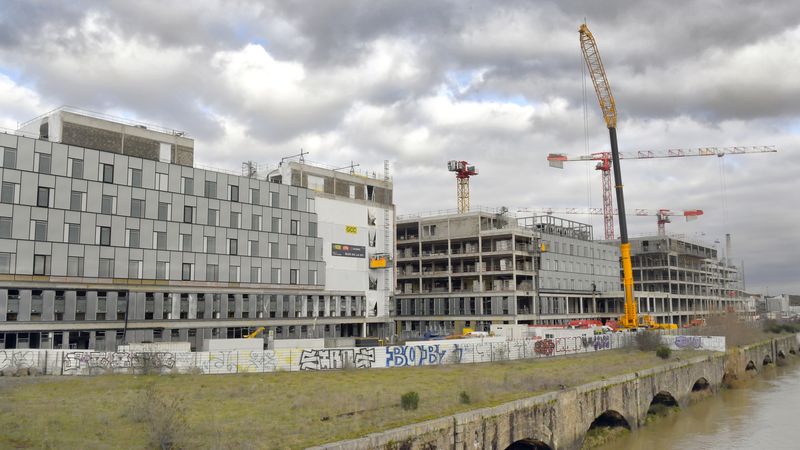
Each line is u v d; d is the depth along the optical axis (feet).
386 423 97.30
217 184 281.54
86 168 240.53
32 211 224.53
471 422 103.04
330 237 333.83
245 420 102.37
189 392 132.36
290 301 304.71
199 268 268.82
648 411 174.09
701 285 602.03
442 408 109.09
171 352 168.55
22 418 99.09
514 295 373.61
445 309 402.52
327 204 334.44
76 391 130.72
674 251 541.34
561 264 416.87
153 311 251.80
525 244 392.88
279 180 331.77
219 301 274.57
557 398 125.49
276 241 301.22
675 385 184.96
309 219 318.65
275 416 106.22
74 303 230.27
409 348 193.98
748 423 169.37
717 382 222.28
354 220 349.41
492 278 390.42
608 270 472.03
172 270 259.39
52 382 143.74
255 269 290.35
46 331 222.89
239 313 281.54
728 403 200.85
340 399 120.88
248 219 291.17
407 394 111.55
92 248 236.84
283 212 306.76
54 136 244.63
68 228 232.73
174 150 276.41
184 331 260.42
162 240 258.16
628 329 314.55
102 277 238.27
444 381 154.10
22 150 225.76
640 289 541.75
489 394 124.98
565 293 414.41
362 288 348.18
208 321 268.62
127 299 243.19
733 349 248.52
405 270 430.20
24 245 221.25
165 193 262.06
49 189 230.27
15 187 222.48
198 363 168.14
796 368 310.86
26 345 218.79
